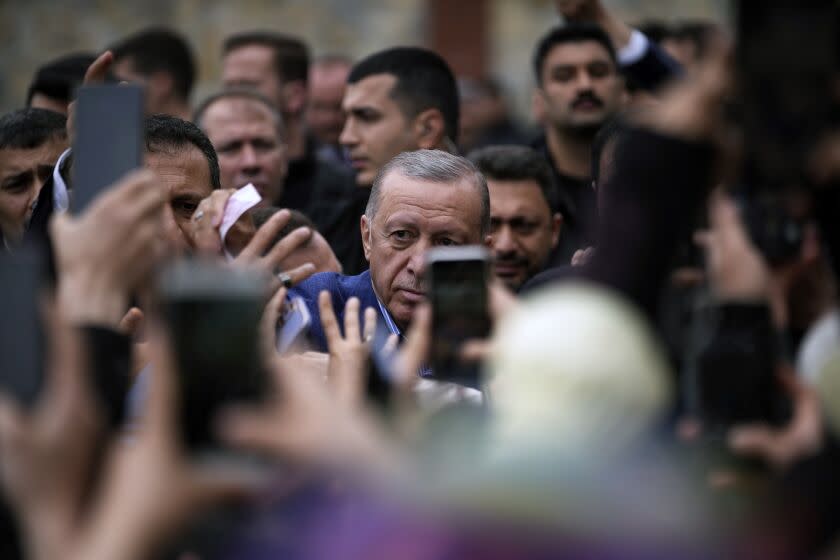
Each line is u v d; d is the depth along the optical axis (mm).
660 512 6375
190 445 6738
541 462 6352
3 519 7797
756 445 7680
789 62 7828
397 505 6500
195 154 14062
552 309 6711
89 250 7449
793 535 6945
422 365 9938
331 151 27016
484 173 18188
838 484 7121
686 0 42844
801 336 10156
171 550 7316
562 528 6227
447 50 43188
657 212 7383
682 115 7602
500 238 17969
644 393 6520
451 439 7066
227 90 21562
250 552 7199
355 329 10133
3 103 41844
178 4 42406
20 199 16203
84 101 8289
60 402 6789
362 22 43250
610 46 21328
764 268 8453
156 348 6852
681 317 8172
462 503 6332
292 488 7051
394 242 14352
